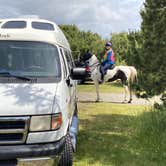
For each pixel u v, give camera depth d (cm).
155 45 869
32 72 606
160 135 840
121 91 2233
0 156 487
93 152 782
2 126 493
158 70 873
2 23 688
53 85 566
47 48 647
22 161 493
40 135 502
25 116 497
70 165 627
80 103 1599
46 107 510
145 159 734
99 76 1677
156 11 870
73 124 816
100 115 1265
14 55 628
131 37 998
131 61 926
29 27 674
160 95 969
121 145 841
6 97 515
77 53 3609
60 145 516
